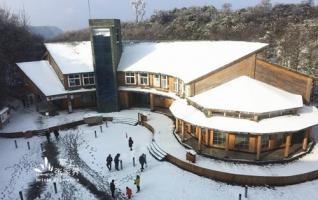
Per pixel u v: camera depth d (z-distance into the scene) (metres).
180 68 35.84
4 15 66.31
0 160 30.05
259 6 87.31
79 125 38.19
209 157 27.05
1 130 36.22
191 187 23.89
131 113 40.72
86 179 25.98
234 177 23.98
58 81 42.38
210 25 80.88
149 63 40.09
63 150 31.56
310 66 52.72
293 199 21.92
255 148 27.23
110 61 39.88
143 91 40.09
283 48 59.59
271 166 25.19
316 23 66.94
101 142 33.00
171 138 31.52
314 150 27.88
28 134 35.00
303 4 82.56
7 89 47.81
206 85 31.53
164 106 41.84
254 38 70.69
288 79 30.75
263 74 31.03
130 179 25.45
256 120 26.16
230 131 25.47
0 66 45.06
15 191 24.83
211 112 27.83
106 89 40.84
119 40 42.09
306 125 25.91
